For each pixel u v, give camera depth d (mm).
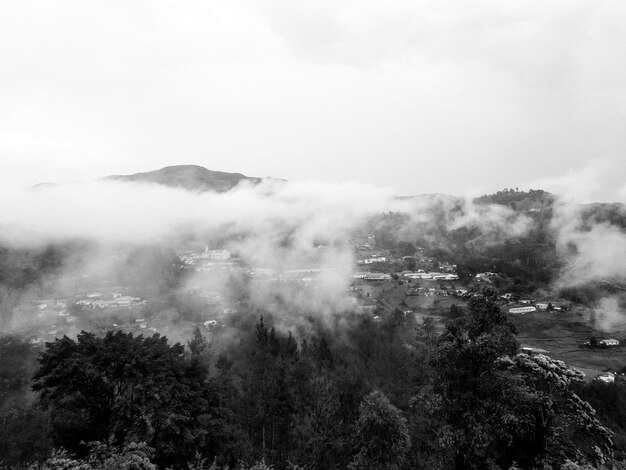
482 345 15289
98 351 22203
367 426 22406
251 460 24141
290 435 32156
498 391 15641
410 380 46781
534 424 17297
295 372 39312
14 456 26391
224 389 28703
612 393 58281
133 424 20344
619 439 42094
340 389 39188
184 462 20719
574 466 14719
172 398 21359
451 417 15992
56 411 21312
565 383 17719
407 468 21828
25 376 52781
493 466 16250
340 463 28344
